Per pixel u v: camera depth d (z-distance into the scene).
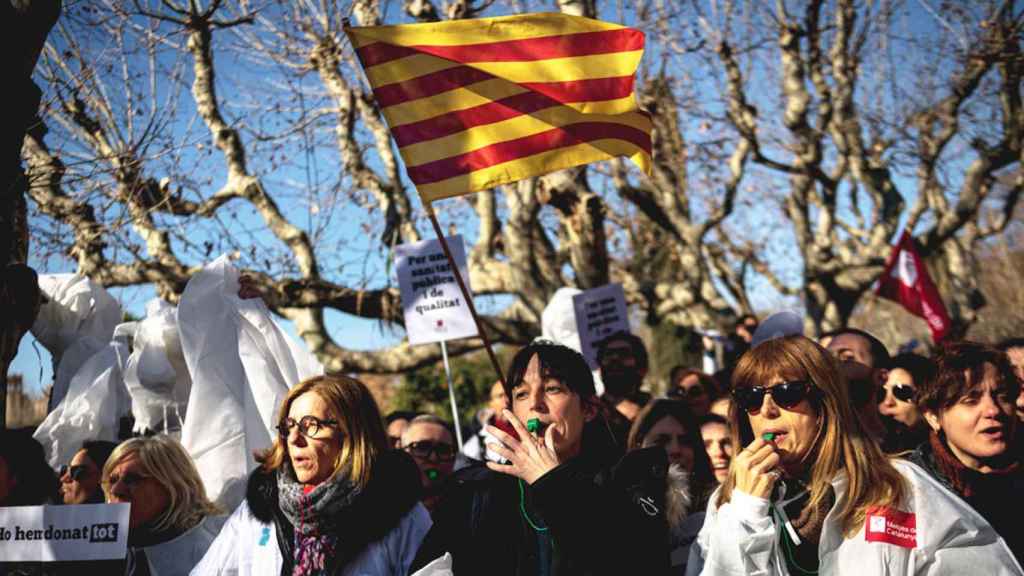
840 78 14.65
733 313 14.77
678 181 15.27
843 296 15.10
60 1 4.18
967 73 13.59
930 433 3.44
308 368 5.01
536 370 3.31
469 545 3.14
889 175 15.52
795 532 2.90
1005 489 3.27
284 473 3.54
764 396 3.02
